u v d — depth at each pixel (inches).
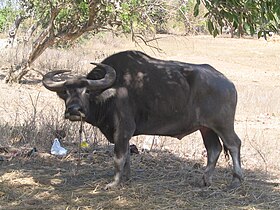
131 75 261.7
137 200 249.6
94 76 264.1
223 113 264.4
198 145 369.4
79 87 245.3
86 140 353.7
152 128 266.1
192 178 291.0
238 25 219.1
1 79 622.2
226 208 243.6
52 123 364.2
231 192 267.1
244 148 368.8
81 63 756.0
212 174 278.5
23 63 616.4
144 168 310.2
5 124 370.6
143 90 260.8
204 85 263.1
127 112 259.3
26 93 545.0
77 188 266.2
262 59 1117.1
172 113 262.7
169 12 516.7
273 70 991.0
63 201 245.9
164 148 356.5
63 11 546.3
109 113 260.5
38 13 601.0
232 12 215.2
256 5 208.1
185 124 266.5
